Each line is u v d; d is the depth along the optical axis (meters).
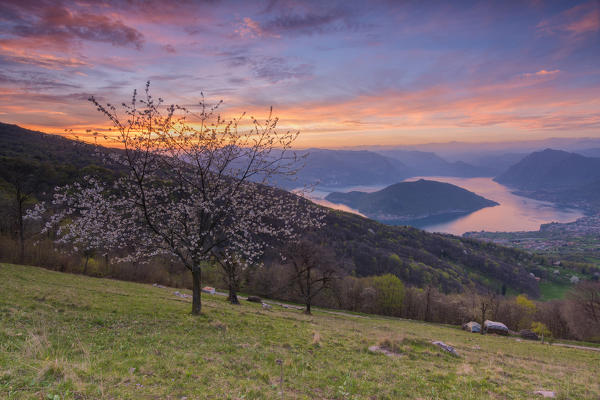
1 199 52.97
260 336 16.08
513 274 191.88
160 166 19.30
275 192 22.89
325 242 127.25
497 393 10.81
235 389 8.08
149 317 16.91
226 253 22.22
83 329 12.52
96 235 18.06
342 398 8.84
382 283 91.38
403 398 9.42
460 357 16.77
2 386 5.66
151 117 17.70
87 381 6.96
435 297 91.31
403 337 18.17
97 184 17.91
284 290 81.75
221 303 35.75
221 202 20.38
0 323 11.05
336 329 23.64
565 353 32.41
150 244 19.91
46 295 18.58
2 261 51.00
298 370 10.96
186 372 8.76
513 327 81.94
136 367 8.63
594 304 64.44
